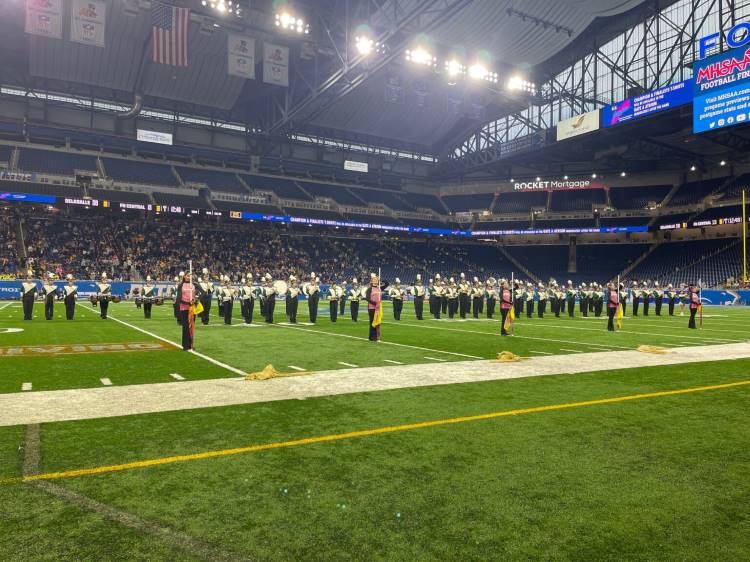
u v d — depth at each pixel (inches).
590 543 127.4
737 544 127.7
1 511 141.3
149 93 1913.1
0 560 116.0
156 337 582.6
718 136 1807.3
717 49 1358.3
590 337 647.8
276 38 1509.6
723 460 188.7
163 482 163.5
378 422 236.7
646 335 679.7
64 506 145.2
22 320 788.0
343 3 1494.8
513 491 159.2
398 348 517.0
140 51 1678.2
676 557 121.0
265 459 185.9
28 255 1624.0
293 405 267.6
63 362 399.9
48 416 239.3
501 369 389.1
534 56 1876.2
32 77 1807.3
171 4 1263.5
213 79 1870.1
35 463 178.2
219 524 135.4
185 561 116.8
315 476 170.1
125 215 1865.2
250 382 327.9
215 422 233.5
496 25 1662.2
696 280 1951.3
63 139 1919.3
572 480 168.6
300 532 131.6
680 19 1902.1
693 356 470.0
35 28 1062.4
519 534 131.8
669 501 152.9
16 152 1824.6
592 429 227.9
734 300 1664.6
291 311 838.5
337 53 1455.5
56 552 120.0
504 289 669.9
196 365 395.2
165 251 1873.8
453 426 231.0
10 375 343.6
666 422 240.4
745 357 463.5
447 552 122.3
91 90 1892.2
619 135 1861.5
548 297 1138.0
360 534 130.8
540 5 1609.3
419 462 184.1
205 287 774.5
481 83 1883.6
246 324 796.6
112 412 248.4
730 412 259.6
